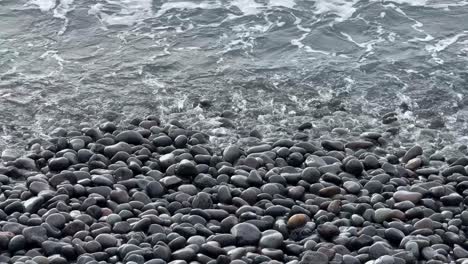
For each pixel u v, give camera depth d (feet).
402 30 51.44
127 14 53.52
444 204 34.40
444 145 40.29
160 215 32.68
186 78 46.26
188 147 38.86
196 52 49.16
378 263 29.35
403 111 43.47
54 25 51.93
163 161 36.88
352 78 46.37
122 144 38.22
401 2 54.60
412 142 40.57
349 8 53.88
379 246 30.30
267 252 30.30
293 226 32.09
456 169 36.83
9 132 40.93
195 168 35.91
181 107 43.37
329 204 33.53
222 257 29.60
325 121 42.29
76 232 31.63
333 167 36.60
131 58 48.39
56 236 31.37
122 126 41.14
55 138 39.40
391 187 35.24
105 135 39.55
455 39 50.39
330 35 50.98
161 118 42.27
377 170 36.81
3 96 43.91
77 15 53.16
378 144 39.99
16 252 30.48
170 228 31.89
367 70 47.16
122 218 32.60
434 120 42.63
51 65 47.44
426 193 34.76
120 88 45.19
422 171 36.91
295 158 37.35
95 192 34.35
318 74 46.70
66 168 36.68
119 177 35.76
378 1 54.60
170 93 44.68
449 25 51.98
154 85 45.50
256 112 43.01
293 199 34.35
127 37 50.75
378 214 32.86
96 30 51.49
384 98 44.57
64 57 48.37
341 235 31.50
